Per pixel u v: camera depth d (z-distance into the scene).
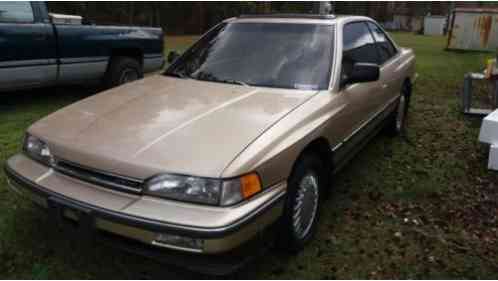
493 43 16.09
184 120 2.46
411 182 3.88
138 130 2.36
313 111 2.71
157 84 3.23
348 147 3.35
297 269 2.59
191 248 2.00
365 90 3.53
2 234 2.80
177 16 25.19
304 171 2.63
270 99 2.80
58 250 2.67
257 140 2.27
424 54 15.34
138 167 2.10
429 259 2.74
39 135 2.53
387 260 2.72
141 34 6.98
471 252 2.82
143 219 2.01
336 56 3.20
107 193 2.18
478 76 6.13
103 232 2.20
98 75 6.42
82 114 2.68
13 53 5.17
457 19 16.50
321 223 3.13
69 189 2.25
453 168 4.22
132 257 2.63
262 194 2.19
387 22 44.16
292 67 3.16
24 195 2.49
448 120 5.97
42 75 5.58
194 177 2.03
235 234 2.00
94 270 2.51
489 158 4.13
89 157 2.23
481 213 3.35
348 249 2.82
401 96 5.04
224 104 2.70
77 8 19.38
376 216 3.26
